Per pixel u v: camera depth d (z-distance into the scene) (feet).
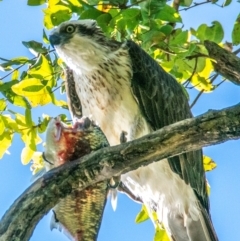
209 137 26.50
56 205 27.04
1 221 25.35
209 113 26.48
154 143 26.53
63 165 26.48
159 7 36.50
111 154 26.53
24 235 25.36
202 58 38.99
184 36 37.68
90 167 26.40
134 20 37.45
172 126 26.61
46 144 28.43
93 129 28.60
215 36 38.50
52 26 40.78
